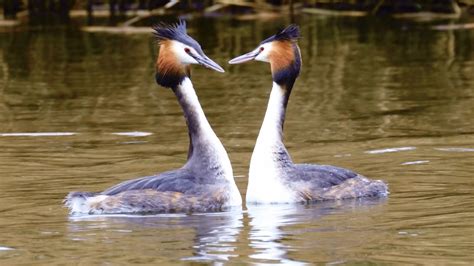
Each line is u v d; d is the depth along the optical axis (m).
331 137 18.81
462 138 18.44
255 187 14.68
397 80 24.28
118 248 12.09
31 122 20.59
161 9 32.69
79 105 22.25
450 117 20.28
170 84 14.84
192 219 13.55
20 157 17.58
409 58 27.08
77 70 26.42
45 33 31.67
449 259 11.45
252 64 27.69
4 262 11.60
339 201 14.52
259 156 14.77
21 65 27.25
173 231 12.86
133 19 31.36
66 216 13.70
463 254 11.63
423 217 13.36
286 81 15.09
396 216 13.46
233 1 32.38
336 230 12.80
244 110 21.33
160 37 14.92
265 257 11.62
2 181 15.84
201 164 14.52
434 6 33.00
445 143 18.08
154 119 20.77
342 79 24.58
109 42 30.09
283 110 15.02
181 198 14.09
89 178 15.98
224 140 18.70
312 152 17.61
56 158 17.48
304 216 13.63
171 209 14.01
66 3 33.97
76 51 28.95
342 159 17.06
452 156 17.11
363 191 14.75
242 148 18.06
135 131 19.64
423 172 16.09
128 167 16.73
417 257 11.54
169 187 14.17
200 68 27.16
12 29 32.56
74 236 12.66
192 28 31.27
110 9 33.34
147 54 28.25
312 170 14.90
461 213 13.50
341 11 33.19
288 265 11.31
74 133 19.52
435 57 27.17
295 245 12.12
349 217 13.50
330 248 11.96
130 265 11.41
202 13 33.03
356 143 18.27
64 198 14.70
